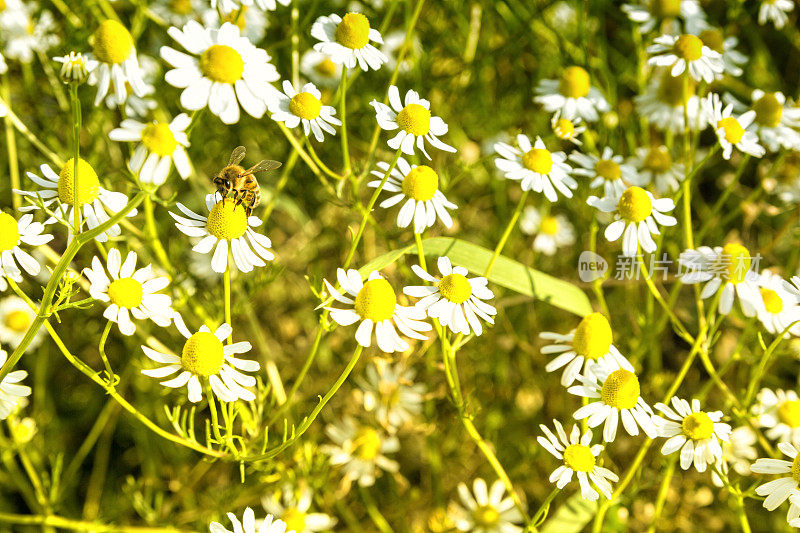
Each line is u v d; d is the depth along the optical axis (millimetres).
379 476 644
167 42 627
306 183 654
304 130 535
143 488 646
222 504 588
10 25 598
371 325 509
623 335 638
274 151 656
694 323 632
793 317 562
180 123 507
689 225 566
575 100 594
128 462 661
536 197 673
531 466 635
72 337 651
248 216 517
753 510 626
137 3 597
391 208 644
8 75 625
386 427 609
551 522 567
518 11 651
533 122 668
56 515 621
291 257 653
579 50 645
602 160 576
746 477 618
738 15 654
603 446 527
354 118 653
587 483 524
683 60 567
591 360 534
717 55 568
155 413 641
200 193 623
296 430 518
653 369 639
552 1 635
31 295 628
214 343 506
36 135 621
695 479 628
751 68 690
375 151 615
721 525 626
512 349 650
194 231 510
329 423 631
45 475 579
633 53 674
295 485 594
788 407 567
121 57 503
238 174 512
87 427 663
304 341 649
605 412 525
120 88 504
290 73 640
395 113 534
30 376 654
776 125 584
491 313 525
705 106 566
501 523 602
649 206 546
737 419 580
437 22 657
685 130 569
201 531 596
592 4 652
